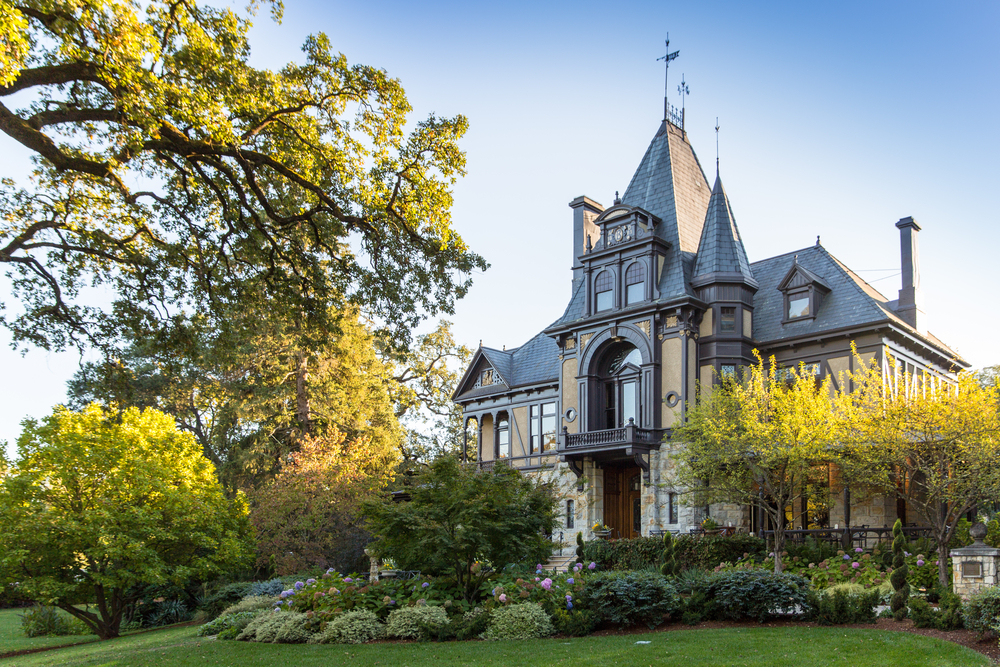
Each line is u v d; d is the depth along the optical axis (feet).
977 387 64.08
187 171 59.52
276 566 99.45
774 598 50.93
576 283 122.93
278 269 64.49
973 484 60.13
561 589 54.75
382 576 80.53
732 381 83.71
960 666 35.73
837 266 100.83
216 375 145.18
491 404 131.03
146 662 48.49
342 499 105.40
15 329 57.41
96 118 49.19
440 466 59.26
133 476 79.82
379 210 63.46
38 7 43.39
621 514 110.32
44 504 77.20
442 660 43.55
